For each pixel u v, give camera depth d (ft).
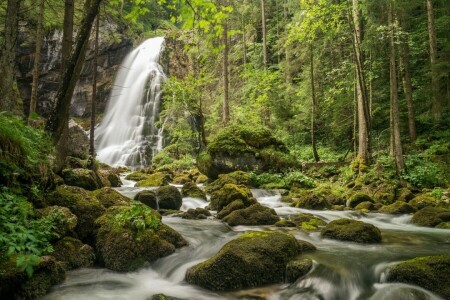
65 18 31.17
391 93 51.08
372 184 47.93
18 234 13.82
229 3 92.99
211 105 107.14
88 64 114.52
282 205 43.27
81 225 22.43
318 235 27.12
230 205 34.01
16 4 25.53
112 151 96.78
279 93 81.76
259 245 19.33
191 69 117.91
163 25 142.92
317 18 59.21
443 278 16.16
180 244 23.62
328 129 77.25
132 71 118.73
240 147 58.08
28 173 20.95
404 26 58.95
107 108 115.14
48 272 17.07
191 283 18.80
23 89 102.22
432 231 29.86
